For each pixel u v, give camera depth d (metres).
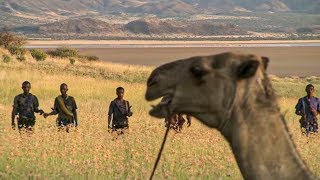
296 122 59.88
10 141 34.69
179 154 33.91
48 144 34.84
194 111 12.09
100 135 39.03
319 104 44.78
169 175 30.23
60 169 30.23
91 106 73.25
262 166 11.54
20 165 31.30
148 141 37.31
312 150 35.62
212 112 11.93
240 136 11.66
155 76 12.34
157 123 47.28
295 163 11.55
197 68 11.88
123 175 30.45
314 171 32.19
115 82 120.12
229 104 11.80
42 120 51.31
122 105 42.59
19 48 176.12
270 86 11.85
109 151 32.66
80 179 29.53
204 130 41.56
